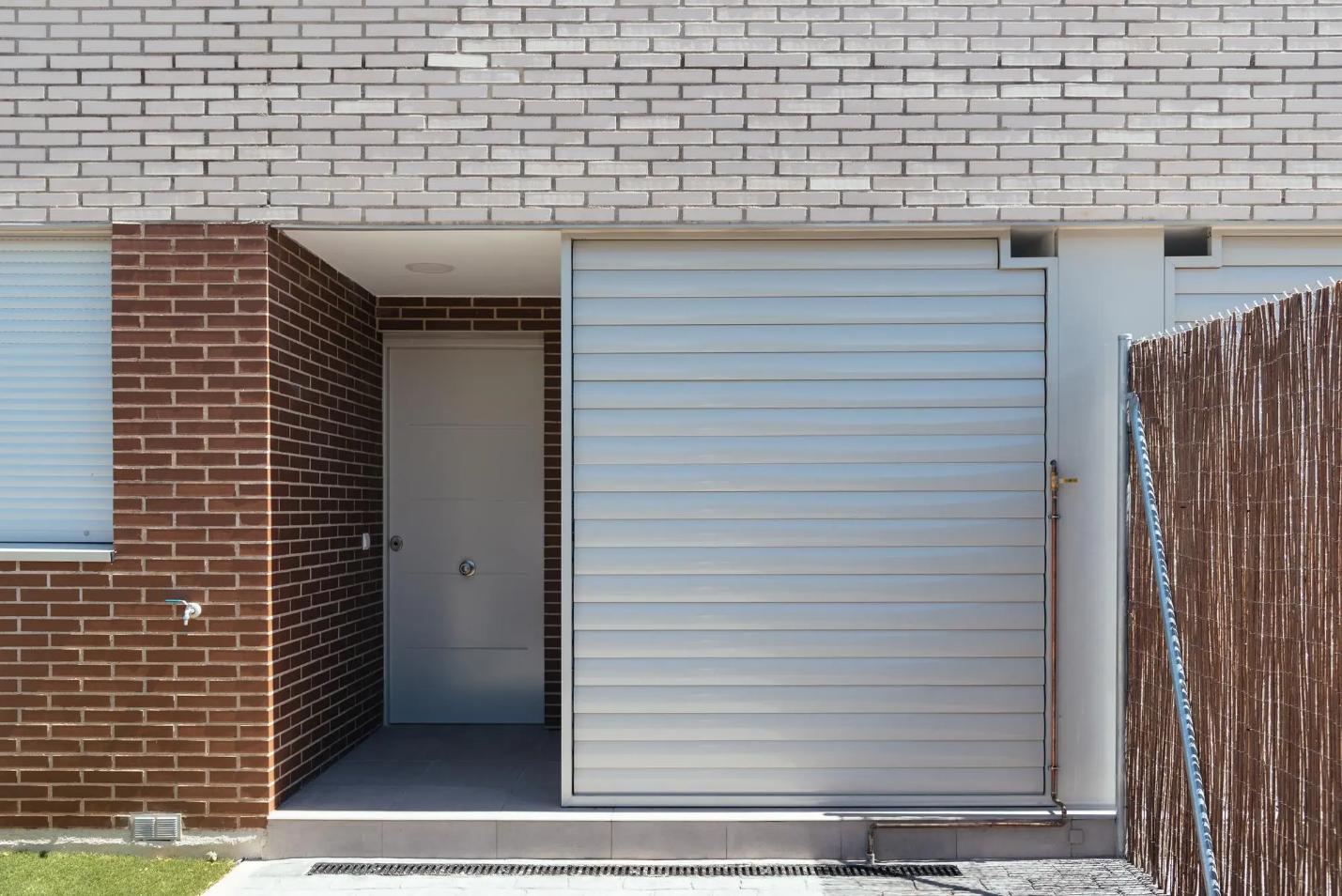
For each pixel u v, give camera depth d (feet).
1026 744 14.01
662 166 13.89
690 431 14.12
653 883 12.95
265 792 13.76
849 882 12.96
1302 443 9.51
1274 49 13.88
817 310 14.17
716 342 14.16
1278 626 9.91
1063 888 12.67
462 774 15.94
